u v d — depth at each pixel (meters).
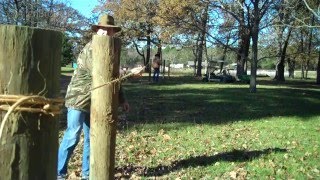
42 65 2.16
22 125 2.15
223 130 10.89
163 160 7.84
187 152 8.41
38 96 2.13
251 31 25.12
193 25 25.75
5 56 2.09
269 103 17.89
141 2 33.81
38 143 2.20
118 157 8.02
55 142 2.29
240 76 38.44
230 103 17.47
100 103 4.93
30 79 2.14
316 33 48.66
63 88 22.84
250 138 9.91
